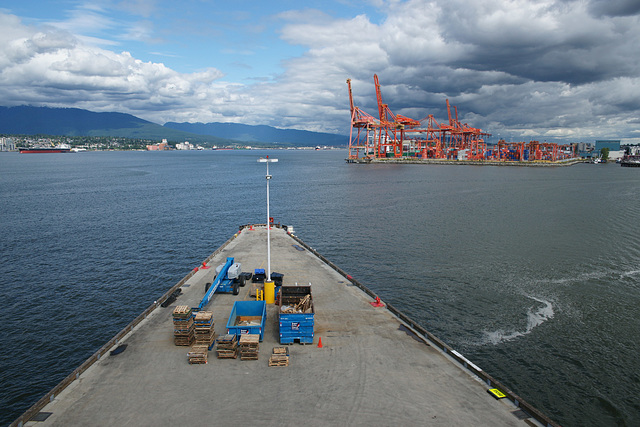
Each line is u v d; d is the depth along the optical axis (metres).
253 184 126.69
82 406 14.66
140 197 92.94
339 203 84.69
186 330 19.22
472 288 33.94
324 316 23.22
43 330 27.12
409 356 18.66
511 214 70.00
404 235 53.72
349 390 15.78
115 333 26.86
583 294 32.38
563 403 19.45
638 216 67.69
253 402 14.92
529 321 27.75
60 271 38.97
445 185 123.69
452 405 14.93
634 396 19.97
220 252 38.16
